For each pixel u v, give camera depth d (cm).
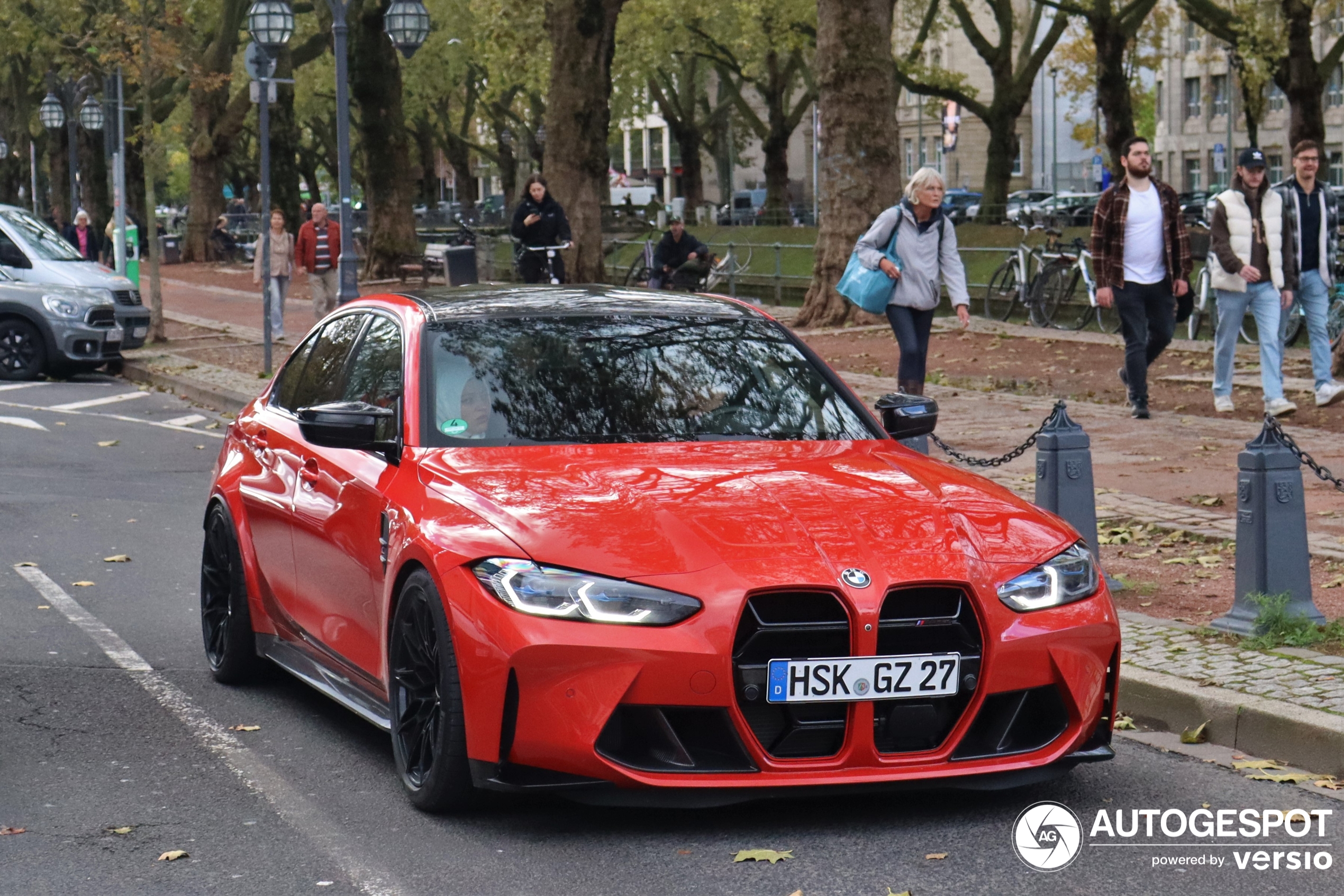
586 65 2958
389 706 508
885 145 2223
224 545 667
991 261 2509
